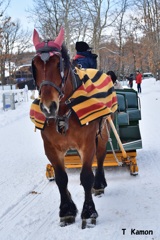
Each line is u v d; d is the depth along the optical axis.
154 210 5.14
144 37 42.31
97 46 30.94
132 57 54.66
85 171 4.77
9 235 4.65
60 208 4.96
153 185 6.19
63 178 4.96
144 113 15.25
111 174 6.99
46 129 4.66
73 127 4.56
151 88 33.00
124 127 7.00
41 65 4.12
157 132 10.93
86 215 4.80
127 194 5.86
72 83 4.62
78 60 6.46
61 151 4.84
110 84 5.71
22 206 5.64
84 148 4.73
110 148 6.85
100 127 5.16
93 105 4.64
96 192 5.90
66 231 4.67
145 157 8.13
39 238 4.53
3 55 39.12
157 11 32.41
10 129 13.52
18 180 7.02
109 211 5.23
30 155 9.20
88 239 4.41
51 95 4.07
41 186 6.63
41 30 29.11
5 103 19.27
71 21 29.50
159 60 33.41
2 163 8.47
